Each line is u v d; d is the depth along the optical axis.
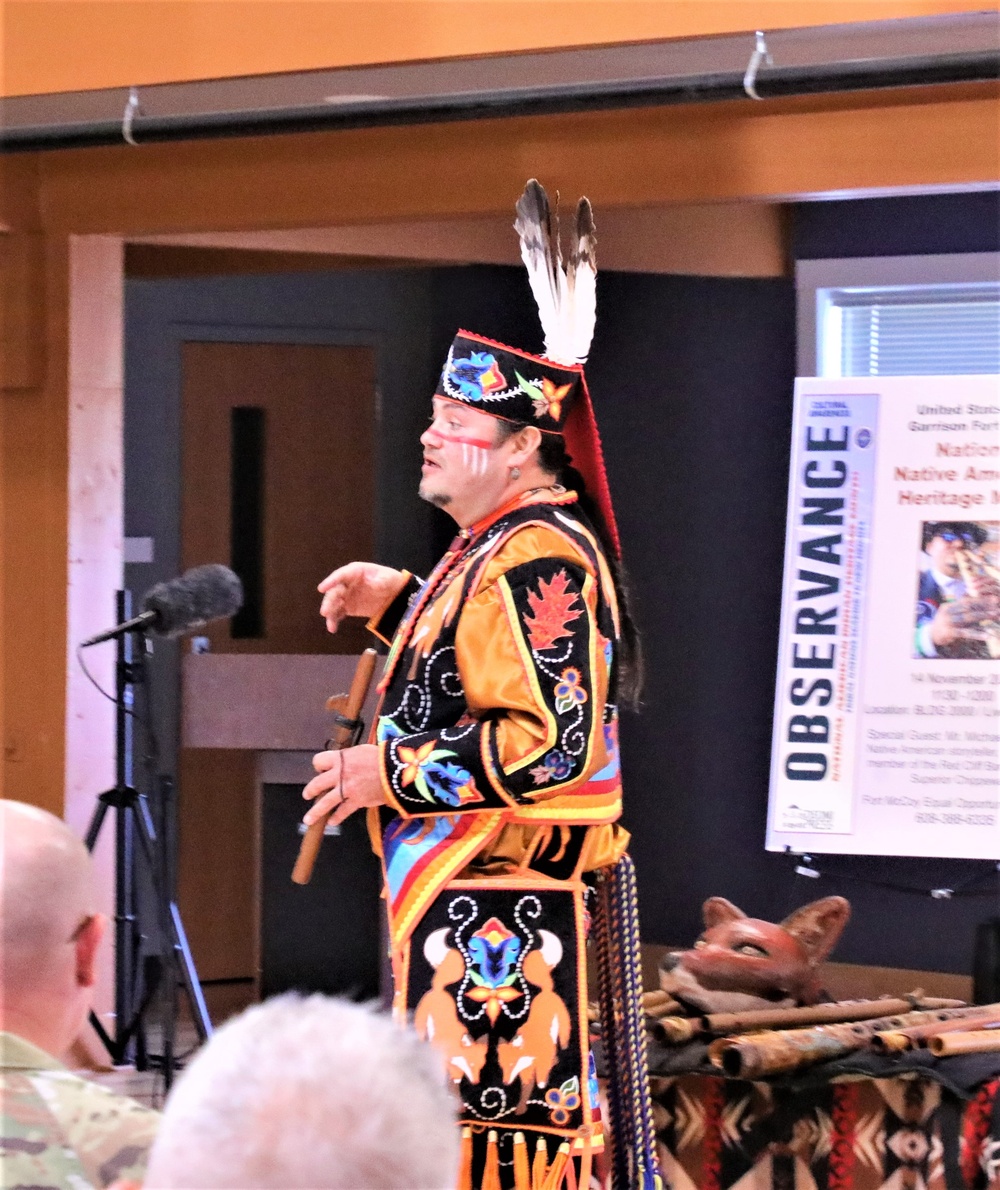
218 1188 1.67
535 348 9.48
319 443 9.85
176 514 9.70
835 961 8.45
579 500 4.83
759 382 8.76
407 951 4.36
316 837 4.38
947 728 7.78
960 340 8.59
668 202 6.93
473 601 4.38
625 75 6.41
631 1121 4.70
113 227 7.69
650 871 8.93
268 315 9.80
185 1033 8.80
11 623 7.93
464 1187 4.28
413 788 4.27
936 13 6.09
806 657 7.92
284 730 7.88
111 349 7.88
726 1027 5.96
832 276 8.56
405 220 7.33
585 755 4.27
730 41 6.29
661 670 8.94
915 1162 5.63
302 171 7.38
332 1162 1.67
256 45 6.89
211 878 9.66
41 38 7.17
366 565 5.21
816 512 7.94
